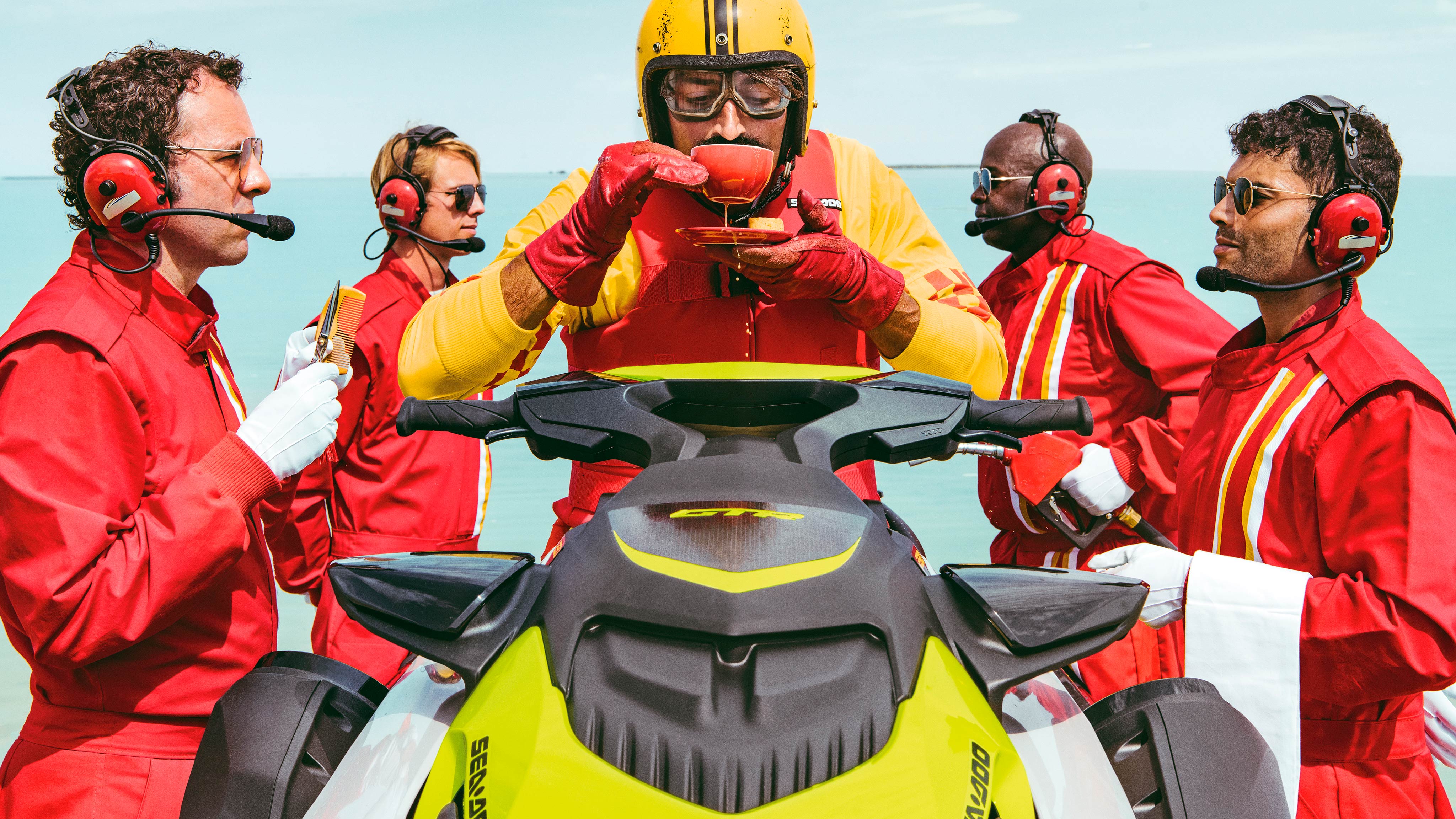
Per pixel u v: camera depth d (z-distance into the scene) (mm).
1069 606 1066
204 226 1849
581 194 1701
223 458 1700
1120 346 2875
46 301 1709
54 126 1812
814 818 833
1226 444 1959
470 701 1011
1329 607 1627
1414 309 16828
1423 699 1857
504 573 1105
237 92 1952
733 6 1518
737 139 1561
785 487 1091
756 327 1688
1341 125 1825
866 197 1801
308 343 2006
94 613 1585
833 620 940
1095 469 2279
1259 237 1887
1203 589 1699
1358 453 1696
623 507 1087
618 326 1732
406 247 3344
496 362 1545
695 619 929
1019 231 3141
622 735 896
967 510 6988
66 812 1726
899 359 1579
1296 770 1632
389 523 3064
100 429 1648
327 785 1091
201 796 1181
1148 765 1167
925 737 904
